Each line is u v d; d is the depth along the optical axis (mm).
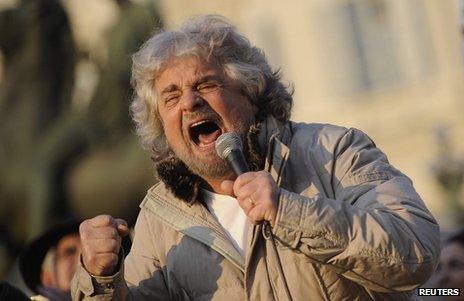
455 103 51938
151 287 7660
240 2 53281
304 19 53906
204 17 7691
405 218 7012
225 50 7566
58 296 10750
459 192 38750
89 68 29203
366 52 53750
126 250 9383
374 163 7387
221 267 7422
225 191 7227
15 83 30891
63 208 28938
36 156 29438
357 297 7246
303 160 7469
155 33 7785
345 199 7273
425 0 52531
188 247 7520
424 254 6934
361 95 53625
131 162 27094
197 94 7465
